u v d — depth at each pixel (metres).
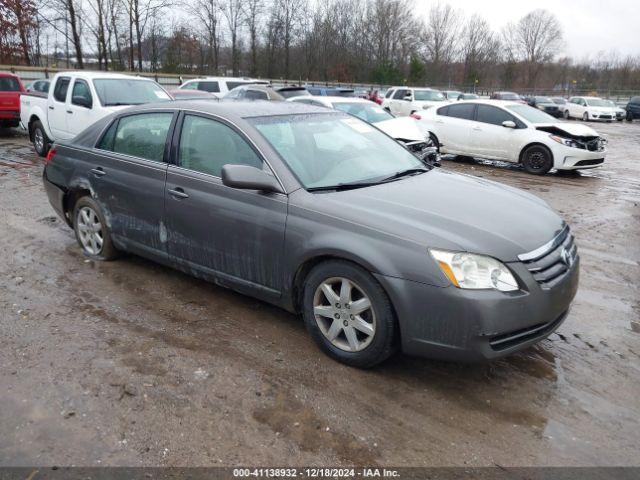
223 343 3.72
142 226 4.55
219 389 3.18
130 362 3.44
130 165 4.59
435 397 3.17
